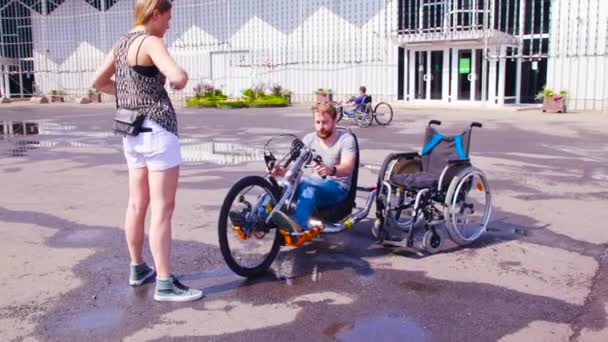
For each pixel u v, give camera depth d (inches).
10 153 415.2
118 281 163.0
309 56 1025.5
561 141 454.6
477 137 483.5
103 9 1226.0
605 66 756.6
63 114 840.9
